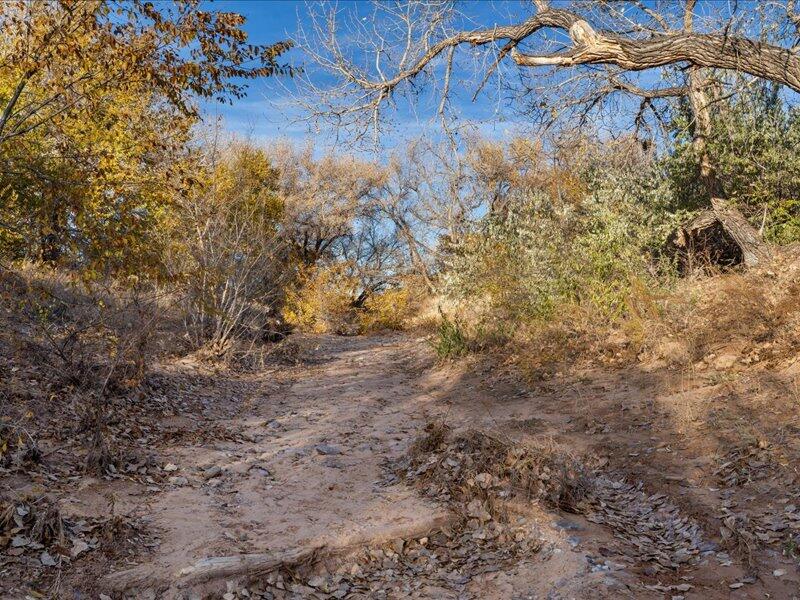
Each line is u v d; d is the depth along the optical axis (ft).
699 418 23.21
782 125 45.21
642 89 42.78
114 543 15.20
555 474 19.22
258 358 49.80
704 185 46.75
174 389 33.81
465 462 20.76
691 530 16.51
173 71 25.31
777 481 17.43
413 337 72.23
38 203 24.00
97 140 30.27
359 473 22.91
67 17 23.24
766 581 13.51
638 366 31.71
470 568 15.64
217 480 21.57
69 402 25.53
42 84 26.14
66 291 31.81
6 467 18.44
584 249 44.19
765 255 40.42
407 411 33.91
